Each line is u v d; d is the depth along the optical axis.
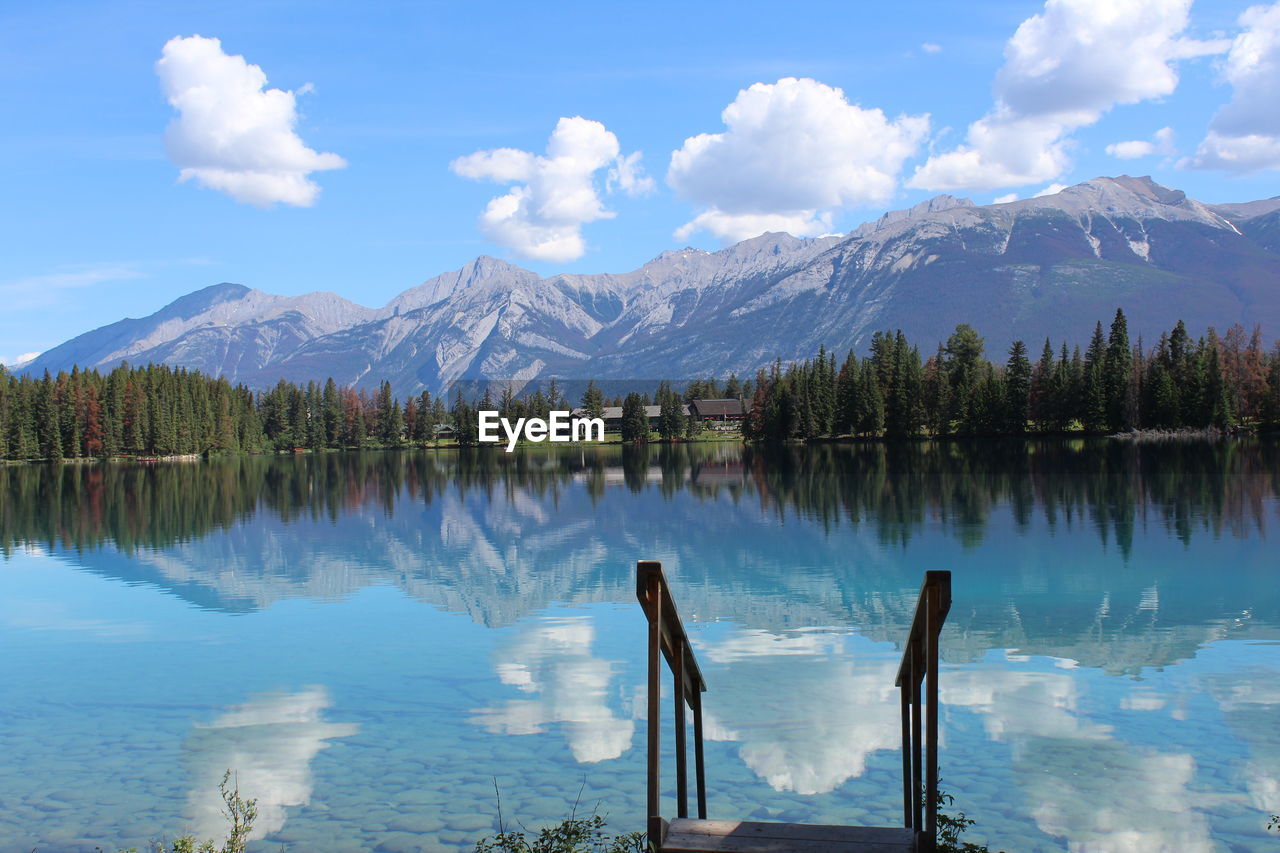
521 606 27.88
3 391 139.12
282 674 20.41
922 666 9.00
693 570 34.09
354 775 14.37
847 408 138.75
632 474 90.88
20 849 12.12
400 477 96.69
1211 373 117.81
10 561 39.66
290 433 186.88
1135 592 28.12
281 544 44.50
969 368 145.25
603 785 13.75
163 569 36.69
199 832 12.51
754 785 13.52
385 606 28.16
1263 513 46.56
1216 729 15.61
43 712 17.94
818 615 25.59
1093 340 129.25
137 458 147.50
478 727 16.48
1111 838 11.74
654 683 7.16
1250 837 11.71
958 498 56.88
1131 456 89.94
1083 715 16.45
